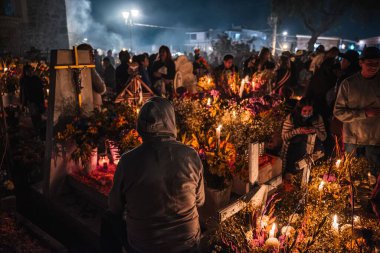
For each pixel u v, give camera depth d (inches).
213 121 178.2
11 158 206.4
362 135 157.4
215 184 139.2
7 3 646.5
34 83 310.0
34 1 679.7
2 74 371.9
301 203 126.9
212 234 127.3
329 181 140.7
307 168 141.3
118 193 84.7
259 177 154.8
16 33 660.7
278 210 140.3
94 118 170.2
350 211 137.0
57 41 721.0
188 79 342.6
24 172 212.4
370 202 140.7
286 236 107.3
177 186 81.6
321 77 226.2
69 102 170.6
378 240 115.6
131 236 86.9
